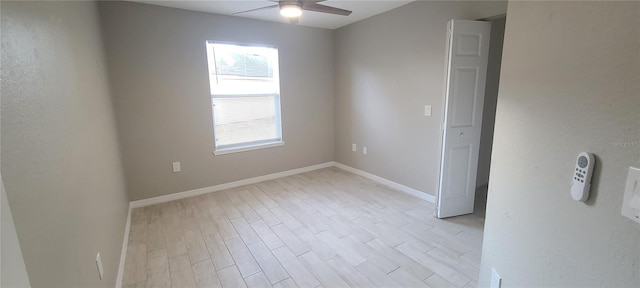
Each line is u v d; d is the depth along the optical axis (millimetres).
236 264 2203
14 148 810
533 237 1054
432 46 3113
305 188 3875
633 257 678
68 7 1575
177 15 3256
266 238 2580
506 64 1193
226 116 3836
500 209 1274
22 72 914
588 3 777
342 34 4340
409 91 3457
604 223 755
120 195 2631
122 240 2354
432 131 3258
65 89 1363
